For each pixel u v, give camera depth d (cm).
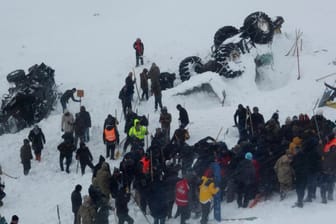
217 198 2352
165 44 4362
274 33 3909
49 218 2705
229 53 3588
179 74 3838
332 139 2447
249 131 2919
